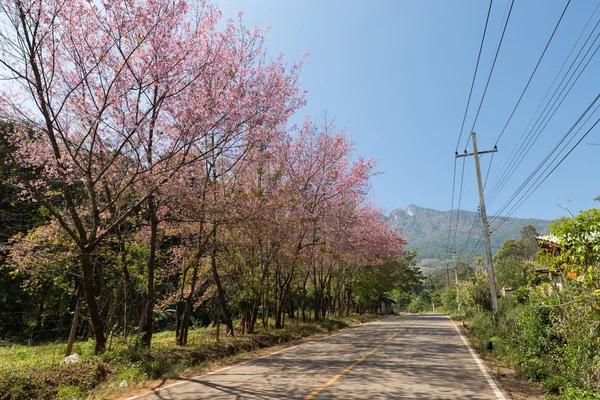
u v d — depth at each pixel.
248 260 19.97
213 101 11.85
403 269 59.75
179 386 9.03
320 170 21.78
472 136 23.00
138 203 11.62
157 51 10.69
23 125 10.91
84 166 11.41
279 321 24.25
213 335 20.02
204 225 17.02
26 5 9.62
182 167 12.45
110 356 10.34
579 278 7.94
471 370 10.95
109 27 10.52
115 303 15.30
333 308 42.88
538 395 8.37
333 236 24.59
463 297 42.25
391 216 35.72
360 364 11.99
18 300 23.19
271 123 14.89
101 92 11.04
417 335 23.11
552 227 8.31
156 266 19.08
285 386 8.73
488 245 21.80
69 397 7.74
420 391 8.17
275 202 16.41
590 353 8.34
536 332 11.65
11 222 17.45
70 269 15.81
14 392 7.54
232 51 13.41
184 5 10.91
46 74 10.64
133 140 11.87
